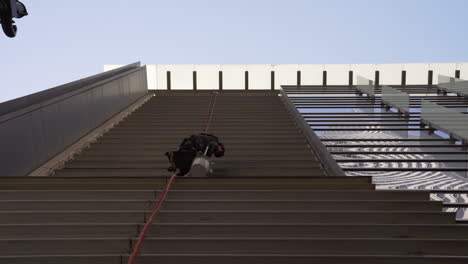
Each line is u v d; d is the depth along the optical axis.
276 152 6.95
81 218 3.10
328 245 2.64
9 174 5.27
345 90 15.18
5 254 2.62
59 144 6.86
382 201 3.27
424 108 10.27
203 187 3.91
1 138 5.11
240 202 3.31
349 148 8.64
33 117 5.96
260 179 4.11
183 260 2.48
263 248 2.65
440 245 2.62
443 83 14.71
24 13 5.63
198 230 2.86
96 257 2.47
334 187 3.88
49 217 3.09
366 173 8.19
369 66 16.58
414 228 2.80
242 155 6.76
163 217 3.10
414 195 3.50
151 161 6.25
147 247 2.65
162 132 8.36
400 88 15.72
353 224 2.85
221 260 2.47
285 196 3.55
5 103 5.33
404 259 2.43
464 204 5.08
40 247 2.65
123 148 7.17
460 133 8.53
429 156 8.07
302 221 3.06
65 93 7.23
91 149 7.18
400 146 8.34
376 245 2.63
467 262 2.39
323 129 10.14
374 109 12.92
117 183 3.96
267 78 16.86
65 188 3.94
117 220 3.10
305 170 5.94
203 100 12.51
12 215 3.08
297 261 2.46
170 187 3.90
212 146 5.27
